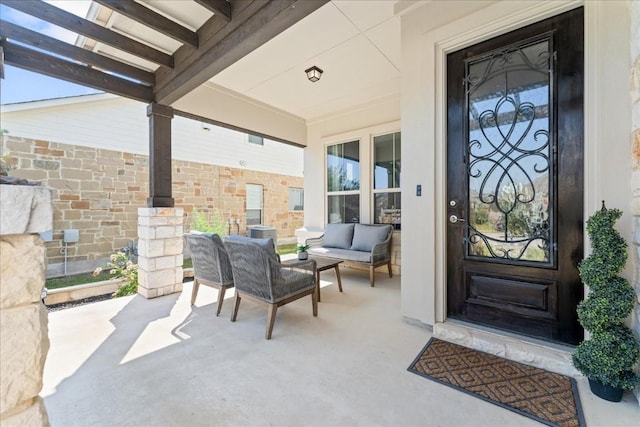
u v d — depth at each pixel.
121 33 2.68
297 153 9.66
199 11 2.45
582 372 1.58
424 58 2.43
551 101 1.95
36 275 0.71
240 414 1.46
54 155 4.77
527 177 2.06
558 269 1.94
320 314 2.85
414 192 2.52
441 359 1.97
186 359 1.99
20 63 2.55
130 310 2.96
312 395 1.61
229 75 3.90
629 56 1.63
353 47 3.21
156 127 3.43
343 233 4.76
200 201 6.93
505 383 1.70
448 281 2.42
